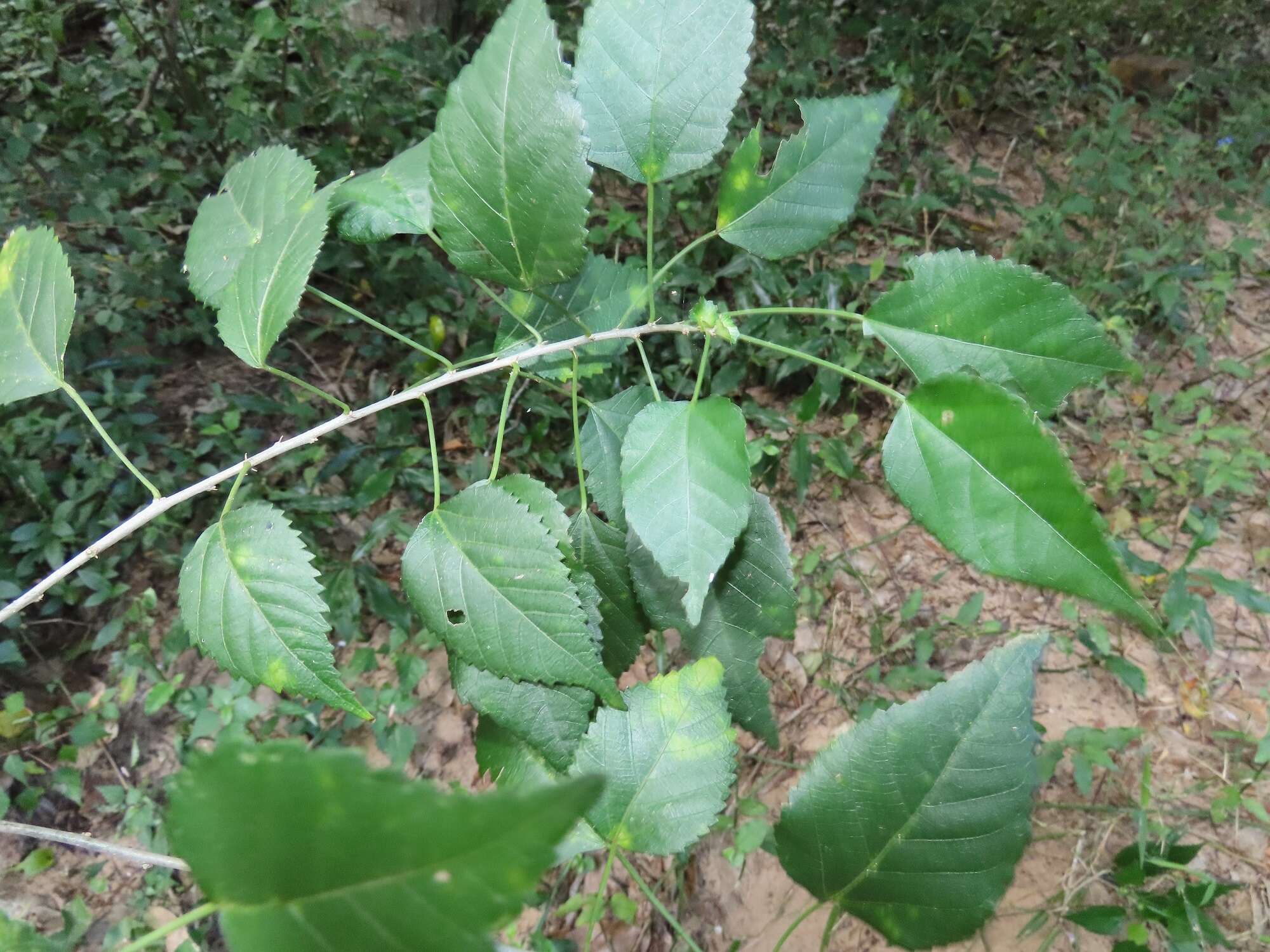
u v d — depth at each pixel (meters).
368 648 1.06
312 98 1.52
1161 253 1.44
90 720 1.02
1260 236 1.71
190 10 1.54
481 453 1.29
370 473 1.21
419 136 1.55
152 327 1.37
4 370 0.39
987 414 0.29
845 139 0.35
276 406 1.25
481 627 0.34
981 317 0.31
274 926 0.18
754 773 1.06
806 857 0.35
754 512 0.38
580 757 0.36
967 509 0.30
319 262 1.32
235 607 0.34
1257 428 1.38
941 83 1.95
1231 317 1.57
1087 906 0.92
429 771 1.04
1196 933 0.78
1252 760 1.04
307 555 0.34
